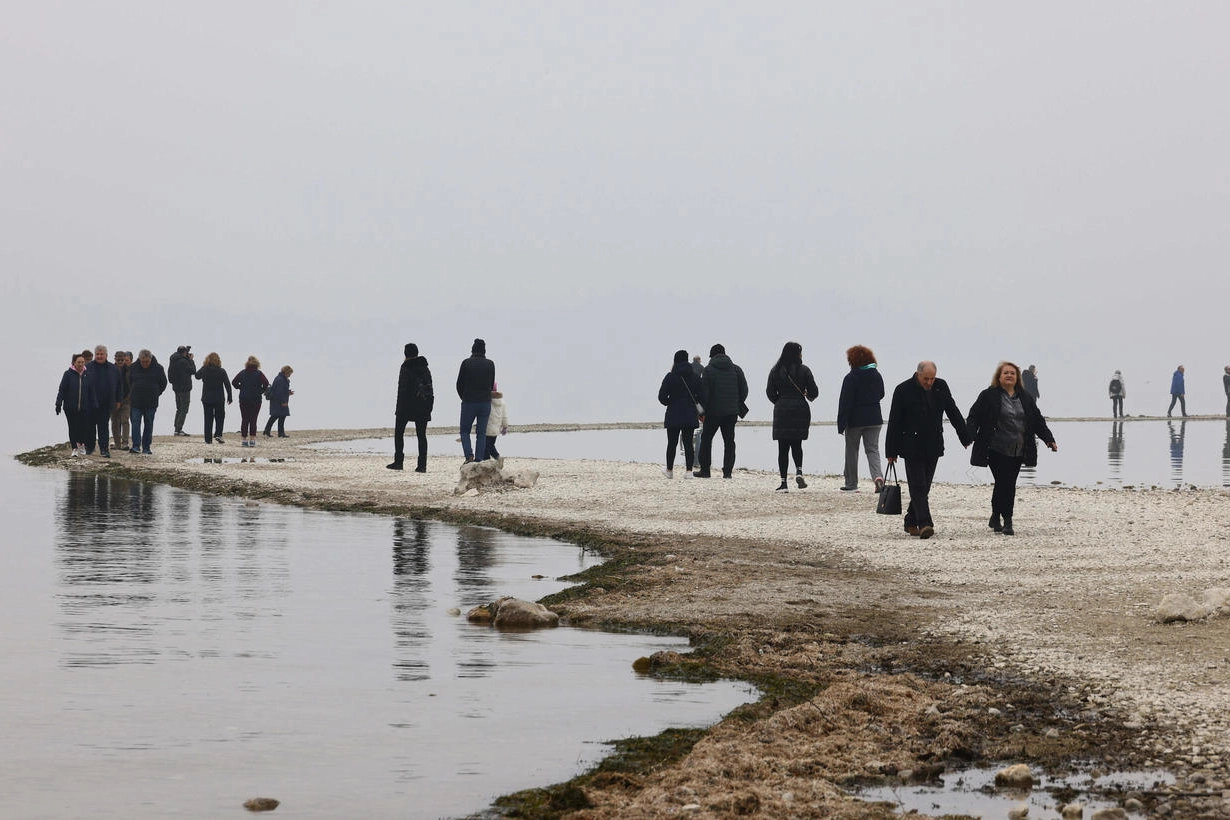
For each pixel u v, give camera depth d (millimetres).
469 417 61750
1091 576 31625
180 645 23625
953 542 38594
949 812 15344
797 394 52750
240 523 45188
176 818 14477
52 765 16281
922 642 24547
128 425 82562
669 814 14672
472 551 38312
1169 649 22844
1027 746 17859
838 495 51000
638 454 92812
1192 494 53781
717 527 43219
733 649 23766
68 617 26250
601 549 38594
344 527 44469
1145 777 16500
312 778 15984
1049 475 72000
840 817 14844
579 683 21328
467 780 16016
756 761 16828
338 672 21719
